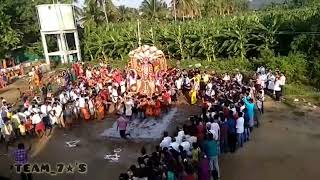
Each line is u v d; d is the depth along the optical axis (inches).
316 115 811.4
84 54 1829.5
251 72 1165.1
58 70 1590.8
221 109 654.5
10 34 1718.8
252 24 1358.3
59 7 1679.4
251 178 540.7
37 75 1234.0
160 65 971.3
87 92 926.4
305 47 1127.0
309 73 1059.9
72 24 1727.4
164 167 446.3
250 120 692.1
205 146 522.3
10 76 1497.3
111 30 1785.2
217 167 532.4
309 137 685.9
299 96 959.6
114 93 941.8
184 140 528.7
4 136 745.0
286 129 732.7
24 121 786.8
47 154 691.4
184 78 1025.5
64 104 869.2
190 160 489.7
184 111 889.5
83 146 718.5
